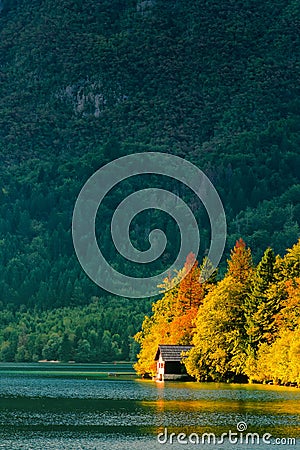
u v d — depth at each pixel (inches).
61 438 6417.3
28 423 7130.9
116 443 6240.2
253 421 7052.2
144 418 7303.2
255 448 6072.8
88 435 6535.4
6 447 6082.7
